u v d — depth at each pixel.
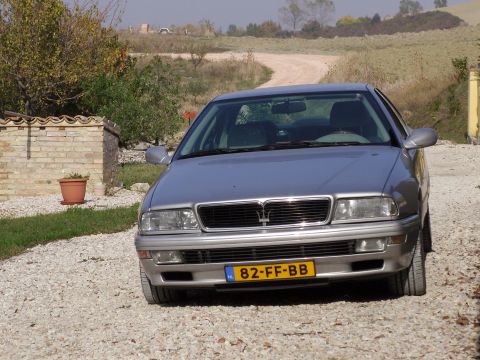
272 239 6.49
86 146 16.75
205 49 96.12
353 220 6.52
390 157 7.06
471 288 6.95
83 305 7.52
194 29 127.31
